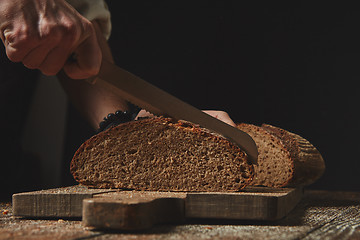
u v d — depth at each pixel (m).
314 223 0.62
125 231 0.55
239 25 1.65
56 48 0.61
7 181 1.22
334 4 1.60
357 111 1.59
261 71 1.65
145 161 0.69
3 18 0.60
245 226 0.60
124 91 0.68
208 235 0.54
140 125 0.69
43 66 0.62
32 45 0.59
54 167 1.73
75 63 0.64
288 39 1.63
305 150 0.90
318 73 1.62
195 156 0.67
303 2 1.62
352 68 1.59
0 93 1.09
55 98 1.72
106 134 0.69
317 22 1.62
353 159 1.60
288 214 0.69
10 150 1.20
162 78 1.69
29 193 0.63
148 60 1.70
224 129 0.69
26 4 0.59
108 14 0.98
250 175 0.66
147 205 0.56
